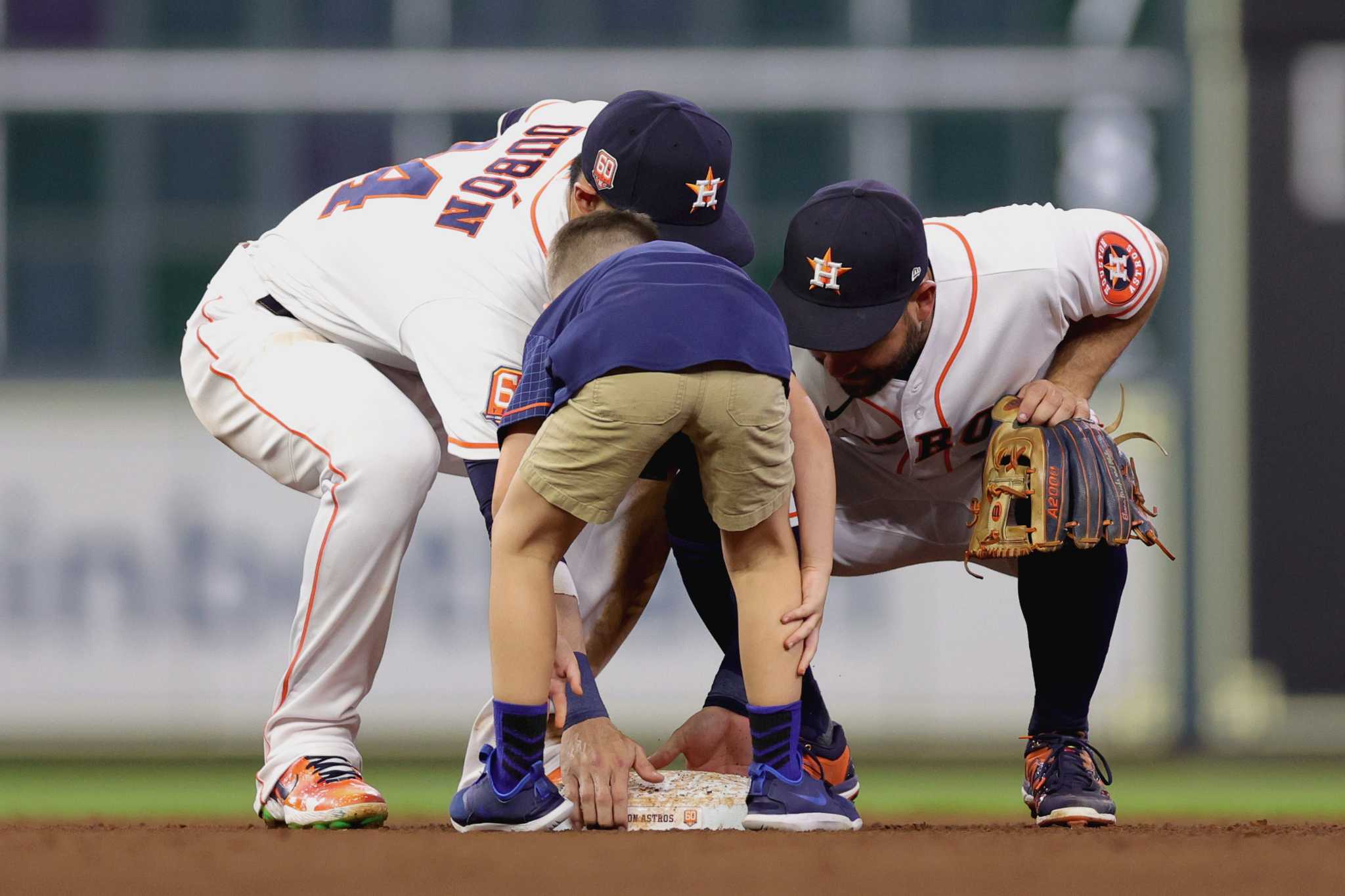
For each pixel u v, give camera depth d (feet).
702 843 28.37
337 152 123.85
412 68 123.65
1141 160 122.01
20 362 121.60
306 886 23.66
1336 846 28.68
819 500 33.32
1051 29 122.83
